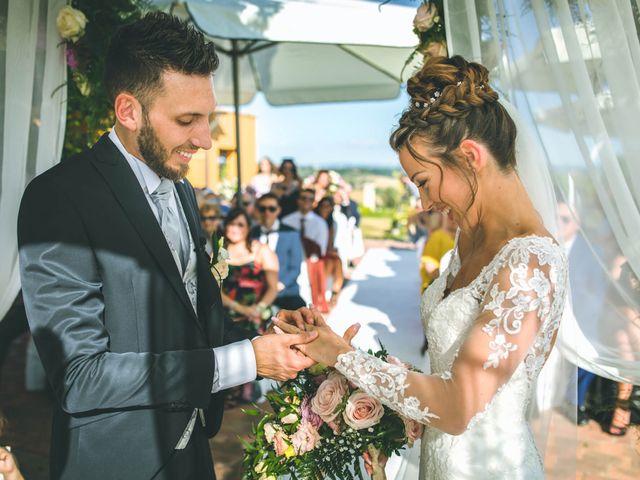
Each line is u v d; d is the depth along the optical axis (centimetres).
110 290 172
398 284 1019
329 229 881
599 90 237
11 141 263
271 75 760
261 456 186
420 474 192
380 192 2623
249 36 466
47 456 392
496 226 164
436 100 162
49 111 280
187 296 182
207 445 203
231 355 175
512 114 191
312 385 188
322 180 1129
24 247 166
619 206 232
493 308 151
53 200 167
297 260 584
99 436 172
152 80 167
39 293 162
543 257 152
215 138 819
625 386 395
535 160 192
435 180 165
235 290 496
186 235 201
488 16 248
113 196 175
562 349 254
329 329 181
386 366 162
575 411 256
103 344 165
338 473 180
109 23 292
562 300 158
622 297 247
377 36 424
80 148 313
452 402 150
